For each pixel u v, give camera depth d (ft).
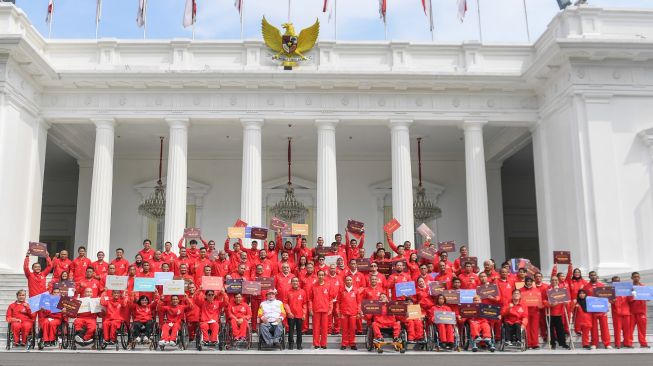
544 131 84.23
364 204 106.63
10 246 74.90
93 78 80.64
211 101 83.30
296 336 54.85
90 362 40.47
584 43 72.90
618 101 75.41
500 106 85.46
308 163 108.37
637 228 72.79
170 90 83.25
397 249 64.44
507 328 53.11
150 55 85.56
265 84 82.17
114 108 82.89
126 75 80.53
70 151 99.71
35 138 81.56
